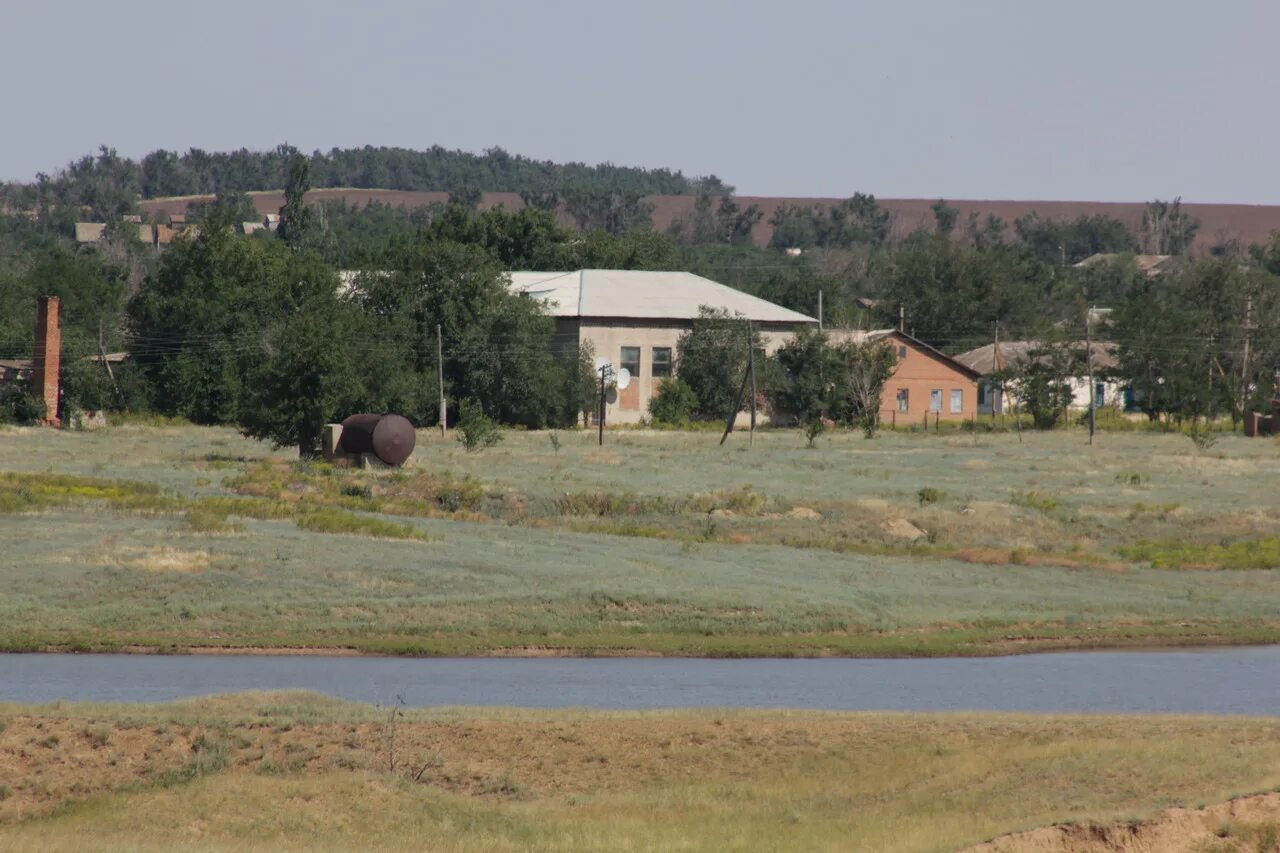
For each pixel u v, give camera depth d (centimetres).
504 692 11181
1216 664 13175
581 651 13038
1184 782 7569
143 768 8281
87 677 11281
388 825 7594
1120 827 6838
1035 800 7506
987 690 11706
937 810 7581
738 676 12150
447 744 8894
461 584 14812
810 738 9100
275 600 13838
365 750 8656
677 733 9131
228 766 8344
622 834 7394
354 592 14312
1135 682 12169
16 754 8300
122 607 13475
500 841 7312
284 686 11144
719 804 7956
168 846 6944
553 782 8494
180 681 11225
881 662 13050
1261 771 7662
